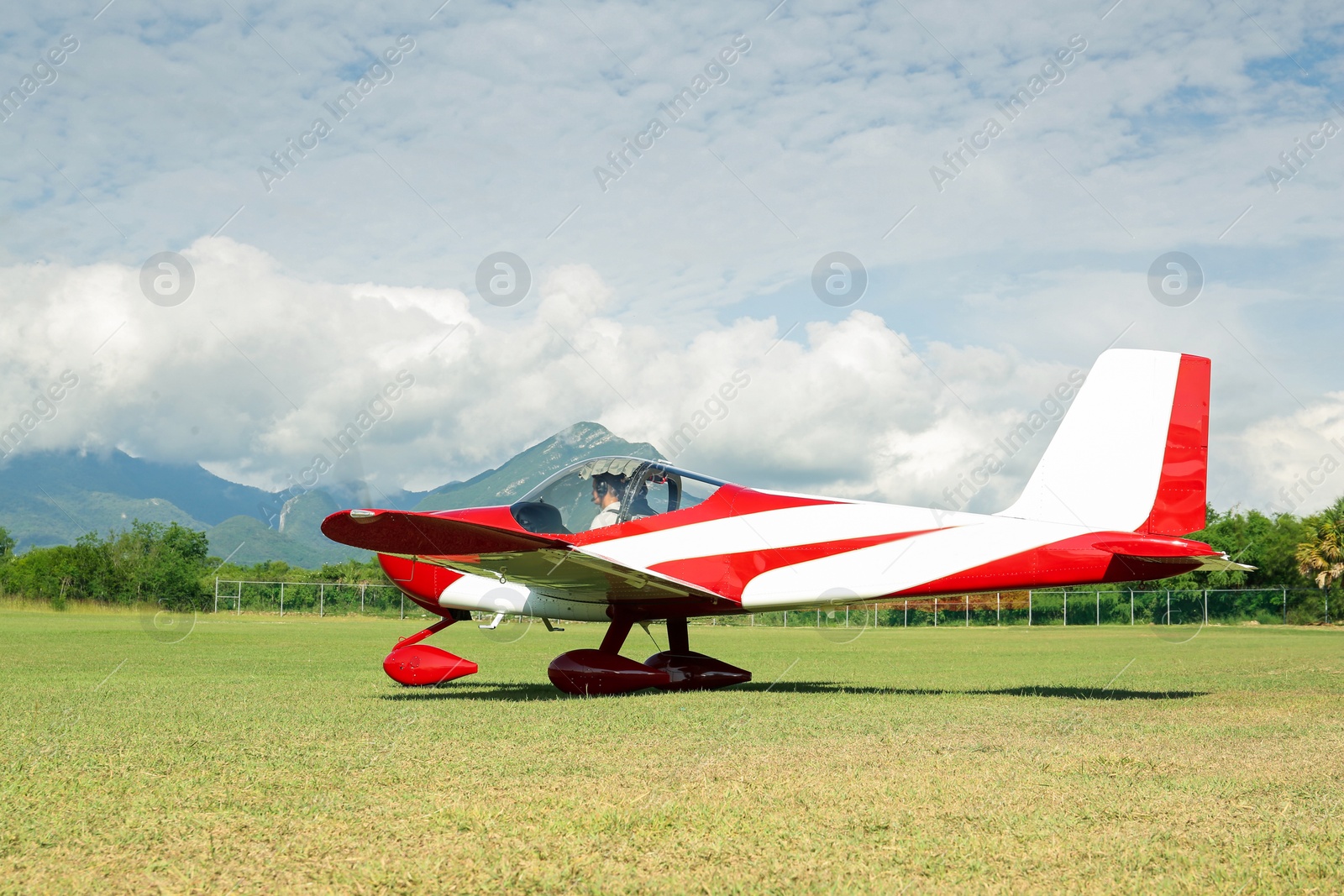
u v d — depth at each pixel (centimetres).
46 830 293
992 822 306
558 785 362
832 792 350
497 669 1047
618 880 245
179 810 320
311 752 437
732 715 585
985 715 593
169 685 793
